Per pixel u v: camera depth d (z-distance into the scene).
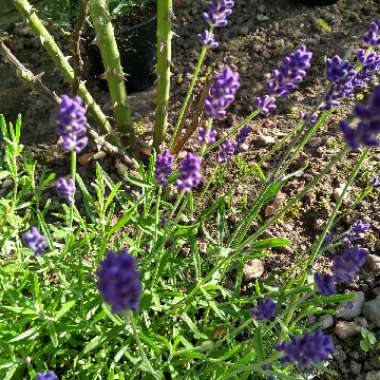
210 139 0.27
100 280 0.19
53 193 0.49
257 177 0.49
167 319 0.37
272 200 0.47
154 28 0.56
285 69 0.27
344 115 0.54
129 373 0.34
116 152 0.48
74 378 0.33
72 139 0.23
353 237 0.34
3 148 0.52
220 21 0.30
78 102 0.23
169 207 0.39
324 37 0.62
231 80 0.24
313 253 0.32
